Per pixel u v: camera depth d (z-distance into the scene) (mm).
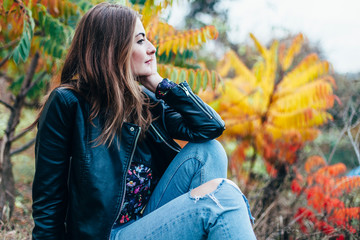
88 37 1384
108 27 1376
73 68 1427
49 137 1328
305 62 4191
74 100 1352
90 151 1340
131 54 1464
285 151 3510
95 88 1367
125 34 1388
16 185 3713
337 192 2559
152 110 1640
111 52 1376
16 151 3010
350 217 2469
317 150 3654
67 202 1409
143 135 1533
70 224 1369
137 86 1488
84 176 1330
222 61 5391
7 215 2404
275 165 3434
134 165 1510
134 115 1500
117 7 1415
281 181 3047
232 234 1287
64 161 1358
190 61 2877
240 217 1316
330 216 2514
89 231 1333
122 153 1389
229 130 4246
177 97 1504
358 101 3646
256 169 3977
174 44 2549
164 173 1562
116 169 1370
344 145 3867
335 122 3992
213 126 1493
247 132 4156
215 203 1321
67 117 1344
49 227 1337
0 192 2598
